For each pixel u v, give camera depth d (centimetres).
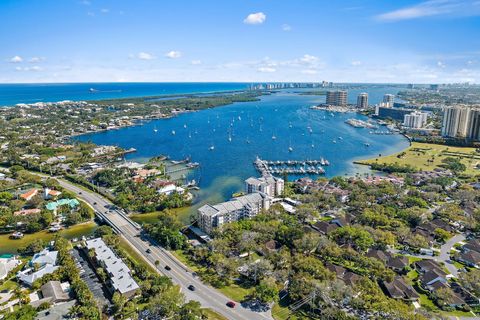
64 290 16825
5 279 17925
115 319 14912
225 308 15762
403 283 17388
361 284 16850
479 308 16038
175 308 14838
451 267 19662
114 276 17262
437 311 15850
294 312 15550
